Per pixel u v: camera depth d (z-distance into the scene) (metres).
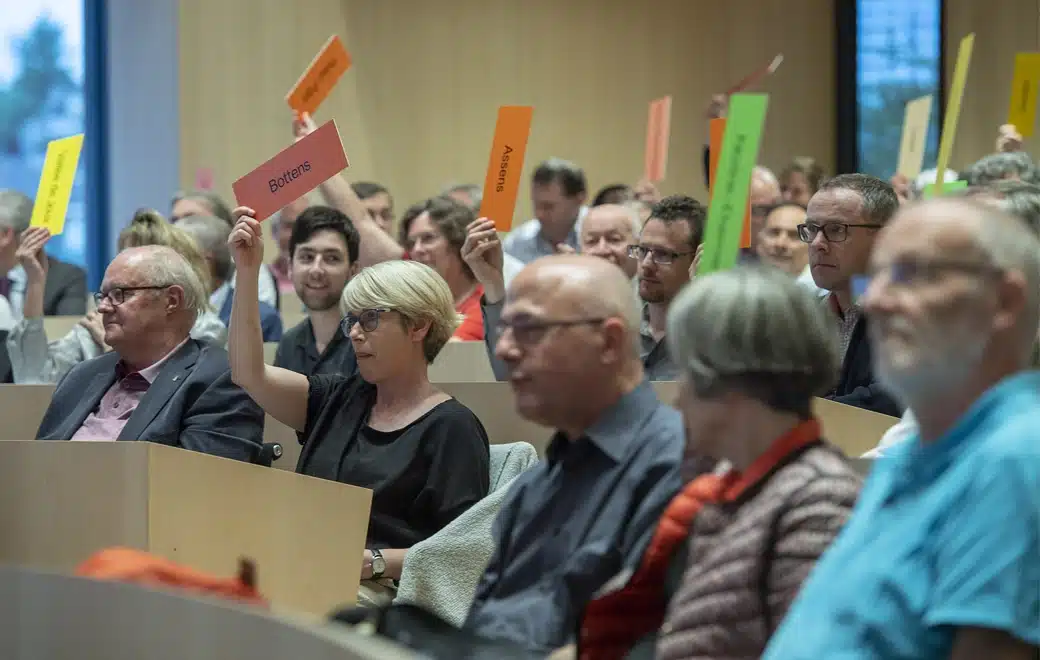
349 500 5.51
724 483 3.65
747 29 16.58
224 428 6.73
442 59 16.20
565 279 4.35
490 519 5.46
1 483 5.24
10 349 8.93
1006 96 15.12
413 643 4.21
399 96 16.11
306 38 15.89
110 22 15.75
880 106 16.02
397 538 5.98
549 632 4.17
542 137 16.41
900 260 2.84
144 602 2.89
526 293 4.38
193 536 5.18
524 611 4.29
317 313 8.46
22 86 15.73
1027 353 2.86
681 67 16.66
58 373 8.84
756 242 11.03
